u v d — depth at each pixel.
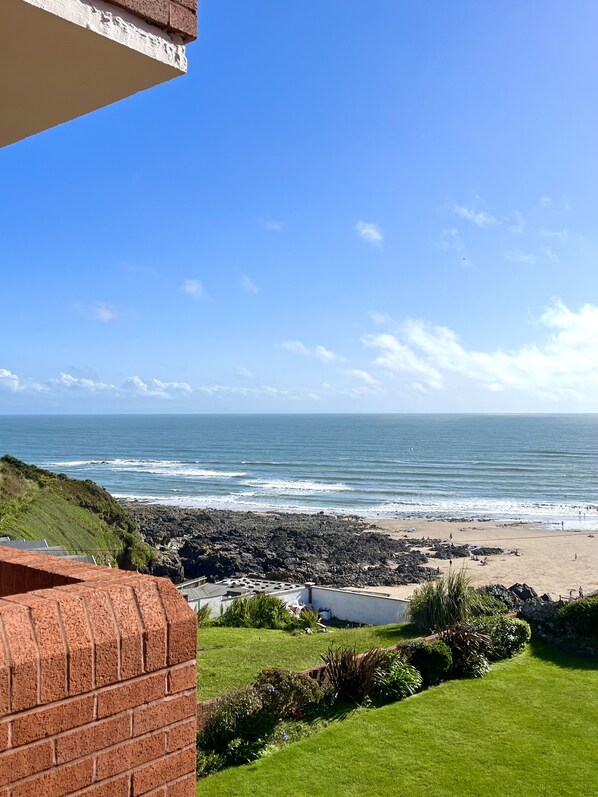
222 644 14.55
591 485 87.31
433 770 7.86
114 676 2.09
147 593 2.30
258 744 8.21
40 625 1.95
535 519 62.69
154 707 2.21
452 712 9.70
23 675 1.84
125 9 2.56
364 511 67.81
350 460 123.38
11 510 32.06
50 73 2.76
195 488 86.75
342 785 7.47
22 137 3.40
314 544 48.53
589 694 10.52
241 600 19.97
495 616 13.41
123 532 39.78
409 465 112.94
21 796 1.83
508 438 183.00
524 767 7.96
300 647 13.19
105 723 2.06
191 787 2.31
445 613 14.20
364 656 10.56
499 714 9.63
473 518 63.25
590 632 13.05
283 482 92.75
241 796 7.20
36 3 2.28
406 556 45.81
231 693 8.88
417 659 11.12
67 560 2.95
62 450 159.25
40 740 1.88
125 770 2.11
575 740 8.73
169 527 54.03
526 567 42.41
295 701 9.29
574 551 47.53
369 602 23.61
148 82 2.86
